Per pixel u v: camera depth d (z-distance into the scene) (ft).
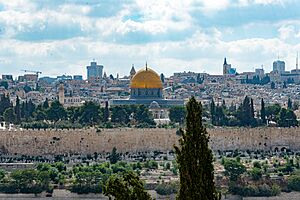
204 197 530.68
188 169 534.78
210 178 535.60
